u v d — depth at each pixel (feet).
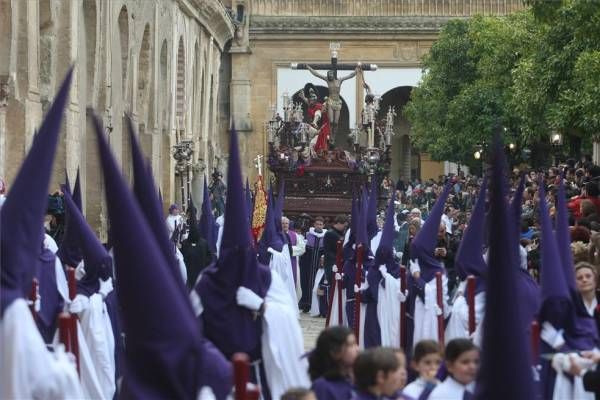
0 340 42.98
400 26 453.17
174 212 191.52
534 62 236.02
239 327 70.74
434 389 57.82
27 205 48.67
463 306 84.58
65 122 198.90
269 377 71.00
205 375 47.14
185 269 126.21
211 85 410.72
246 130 452.35
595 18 169.99
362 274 114.11
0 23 166.50
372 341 107.34
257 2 457.27
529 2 146.00
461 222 181.98
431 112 377.09
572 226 124.06
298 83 455.22
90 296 84.12
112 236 44.70
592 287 69.77
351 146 302.45
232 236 70.79
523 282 78.84
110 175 44.32
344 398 56.24
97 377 83.51
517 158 342.44
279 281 73.00
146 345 44.04
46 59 193.36
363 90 442.50
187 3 333.21
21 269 48.57
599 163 284.61
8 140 176.45
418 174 506.48
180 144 284.20
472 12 456.45
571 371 62.18
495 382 44.11
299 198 246.47
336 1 457.27
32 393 43.78
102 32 228.63
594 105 203.62
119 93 249.34
